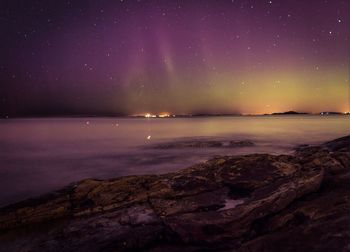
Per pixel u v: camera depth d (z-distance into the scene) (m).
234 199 9.86
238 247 6.73
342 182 9.29
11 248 7.65
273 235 6.39
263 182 10.57
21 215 9.14
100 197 10.13
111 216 8.96
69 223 8.80
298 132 52.66
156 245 7.28
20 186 16.73
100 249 7.23
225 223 7.11
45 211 9.38
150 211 9.12
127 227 8.18
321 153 13.41
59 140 47.47
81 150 33.75
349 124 84.62
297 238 6.07
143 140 45.03
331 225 6.34
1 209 9.52
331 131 53.97
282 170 11.42
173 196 10.18
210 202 9.59
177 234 7.15
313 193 8.86
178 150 30.20
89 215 9.30
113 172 20.55
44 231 8.47
